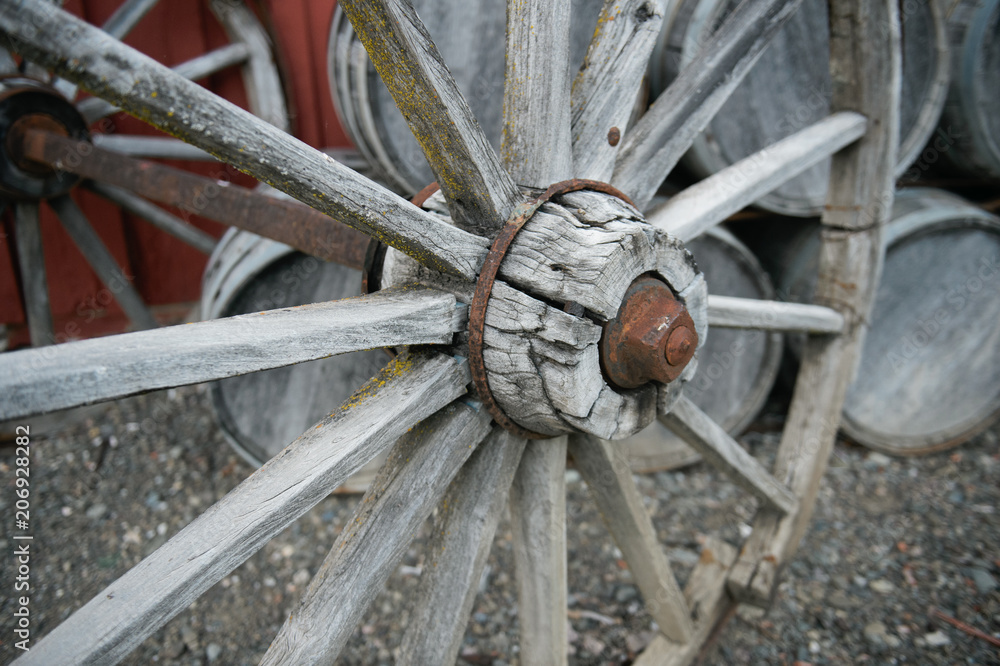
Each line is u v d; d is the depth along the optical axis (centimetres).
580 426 84
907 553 180
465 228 88
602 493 116
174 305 293
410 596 168
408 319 76
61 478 208
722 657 149
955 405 225
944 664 146
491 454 95
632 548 123
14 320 266
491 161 81
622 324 85
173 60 263
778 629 157
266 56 259
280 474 69
